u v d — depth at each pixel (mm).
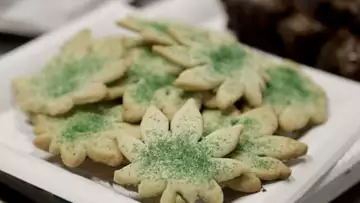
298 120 561
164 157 509
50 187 512
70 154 531
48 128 558
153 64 593
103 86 566
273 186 516
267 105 564
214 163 505
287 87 589
